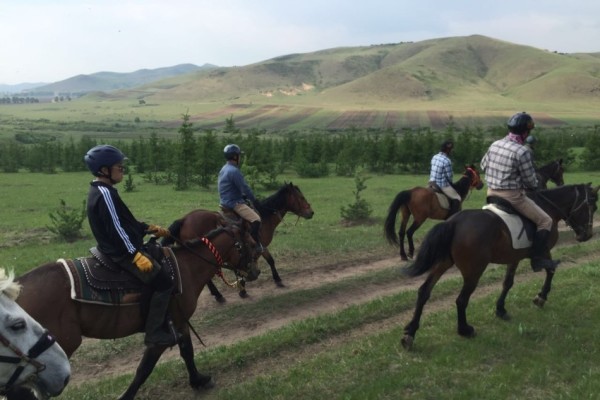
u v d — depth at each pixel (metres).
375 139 46.62
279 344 7.33
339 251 13.50
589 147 38.91
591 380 5.79
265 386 6.04
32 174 45.09
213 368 6.69
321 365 6.54
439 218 13.24
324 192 28.48
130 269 5.14
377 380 6.03
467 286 7.32
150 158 42.69
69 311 4.86
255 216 9.54
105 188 5.00
